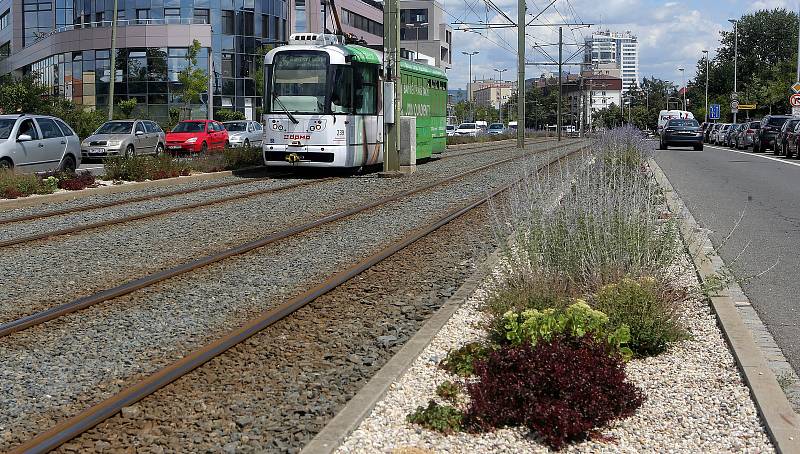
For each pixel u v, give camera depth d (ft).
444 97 116.88
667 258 28.43
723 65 408.26
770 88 262.06
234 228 48.49
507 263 31.04
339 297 30.86
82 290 32.01
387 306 29.58
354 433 17.37
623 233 27.50
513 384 17.60
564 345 19.67
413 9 376.68
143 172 80.59
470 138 202.90
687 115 256.73
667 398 19.36
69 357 23.50
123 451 17.08
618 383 17.98
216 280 33.86
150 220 51.93
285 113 82.69
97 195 70.18
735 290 31.22
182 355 23.85
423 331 25.05
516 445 16.80
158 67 208.95
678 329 23.88
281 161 83.46
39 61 250.37
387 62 86.63
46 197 64.39
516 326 21.74
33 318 26.84
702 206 58.34
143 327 26.61
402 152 88.12
